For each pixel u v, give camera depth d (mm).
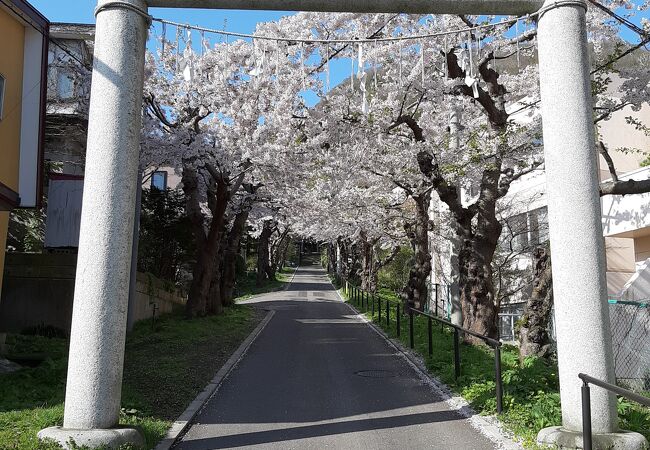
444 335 15281
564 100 6285
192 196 20203
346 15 14672
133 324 16266
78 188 15273
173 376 10172
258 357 12945
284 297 35719
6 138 10758
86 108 17078
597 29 13383
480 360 11125
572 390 5891
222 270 25406
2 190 10180
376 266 35281
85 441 5586
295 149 18891
